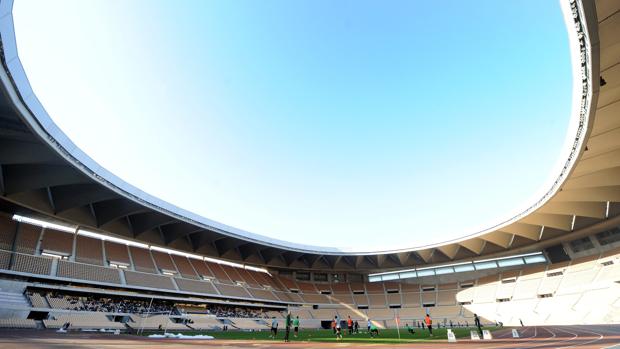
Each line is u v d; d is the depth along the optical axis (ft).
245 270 206.90
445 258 213.46
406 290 221.66
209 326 139.85
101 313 117.08
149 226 143.43
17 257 110.52
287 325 73.20
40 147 85.56
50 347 35.78
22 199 106.42
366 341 67.36
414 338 77.36
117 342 50.88
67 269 120.26
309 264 227.40
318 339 77.00
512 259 200.34
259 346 50.62
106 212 128.88
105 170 106.52
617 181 110.11
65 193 112.47
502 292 187.11
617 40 55.77
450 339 61.41
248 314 172.76
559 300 159.12
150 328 123.44
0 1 49.47
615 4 49.32
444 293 209.46
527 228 162.30
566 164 99.25
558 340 55.01
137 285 136.15
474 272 210.79
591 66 59.00
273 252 205.67
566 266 172.96
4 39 56.34
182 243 168.35
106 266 135.33
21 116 71.46
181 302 154.40
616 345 42.19
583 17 50.01
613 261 152.97
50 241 126.72
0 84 61.62
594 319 134.82
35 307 103.65
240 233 173.47
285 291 207.92
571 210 137.49
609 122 80.33
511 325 158.71
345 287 232.73
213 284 169.68
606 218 145.79
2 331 69.97
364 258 225.56
